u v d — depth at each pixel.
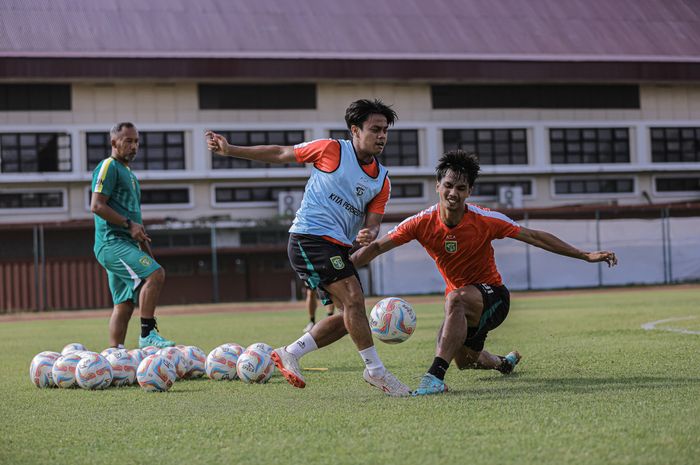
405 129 99.69
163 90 94.25
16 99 91.00
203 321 45.03
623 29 108.81
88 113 92.50
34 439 10.50
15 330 41.81
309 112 97.38
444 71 97.88
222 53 93.62
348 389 14.52
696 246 84.12
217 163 95.62
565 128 103.44
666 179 106.31
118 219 20.64
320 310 57.78
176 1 101.56
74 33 93.81
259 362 15.96
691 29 110.69
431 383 13.28
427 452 8.77
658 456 8.20
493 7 109.69
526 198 101.56
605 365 16.47
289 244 14.28
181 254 86.12
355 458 8.63
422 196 99.69
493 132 101.88
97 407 13.27
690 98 106.75
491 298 14.51
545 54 101.81
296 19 101.69
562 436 9.26
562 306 45.94
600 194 103.81
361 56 96.06
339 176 13.86
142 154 94.06
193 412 12.27
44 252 83.38
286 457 8.84
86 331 39.28
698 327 26.16
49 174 90.50
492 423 10.22
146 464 8.84
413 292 79.62
